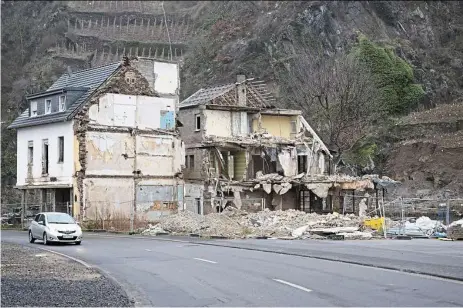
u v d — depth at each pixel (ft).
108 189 180.24
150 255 95.86
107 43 381.60
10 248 112.68
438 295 53.06
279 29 323.78
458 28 349.20
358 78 255.29
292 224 151.23
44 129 190.29
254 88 221.66
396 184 213.66
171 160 192.54
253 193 206.08
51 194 190.29
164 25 412.77
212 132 208.33
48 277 69.97
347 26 321.52
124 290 59.57
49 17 394.93
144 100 189.57
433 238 130.72
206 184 200.03
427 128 266.77
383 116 277.44
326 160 228.02
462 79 318.45
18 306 50.47
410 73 294.46
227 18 383.45
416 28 340.59
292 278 65.21
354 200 208.23
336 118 244.83
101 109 181.37
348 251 96.22
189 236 143.54
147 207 186.50
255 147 207.31
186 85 342.44
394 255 88.89
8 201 271.28
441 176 235.61
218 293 56.59
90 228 173.27
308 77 258.37
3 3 409.49
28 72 360.48
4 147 293.64
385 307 47.37
